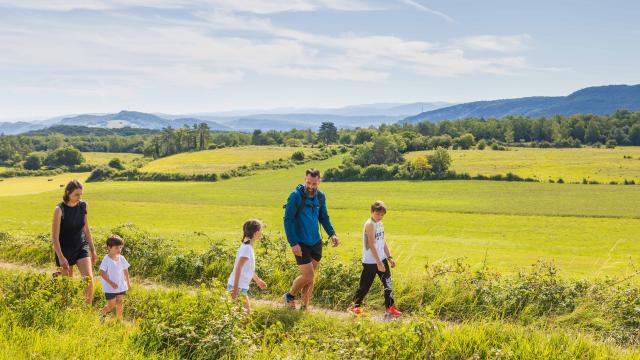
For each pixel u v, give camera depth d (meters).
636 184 112.31
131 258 10.32
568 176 122.12
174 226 70.06
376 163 138.75
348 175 129.25
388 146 139.50
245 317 6.05
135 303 7.59
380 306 8.02
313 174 7.38
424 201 94.00
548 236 62.53
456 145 185.62
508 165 137.00
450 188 110.25
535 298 7.69
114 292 7.11
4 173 158.00
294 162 158.12
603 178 119.12
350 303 8.17
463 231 66.06
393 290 8.13
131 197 105.56
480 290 7.90
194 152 183.12
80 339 5.38
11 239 12.22
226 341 5.42
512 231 66.31
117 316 6.80
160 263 10.17
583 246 55.19
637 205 87.06
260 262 9.51
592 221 73.94
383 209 7.57
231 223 74.06
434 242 50.19
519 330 6.27
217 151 182.38
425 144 180.50
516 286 7.84
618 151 171.12
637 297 7.40
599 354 5.74
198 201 100.06
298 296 8.55
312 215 7.52
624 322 7.06
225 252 10.18
